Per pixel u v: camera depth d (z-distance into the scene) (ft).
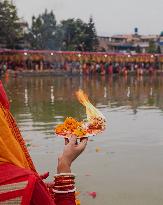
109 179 20.12
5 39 176.35
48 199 4.72
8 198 4.43
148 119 41.63
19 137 5.11
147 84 115.14
